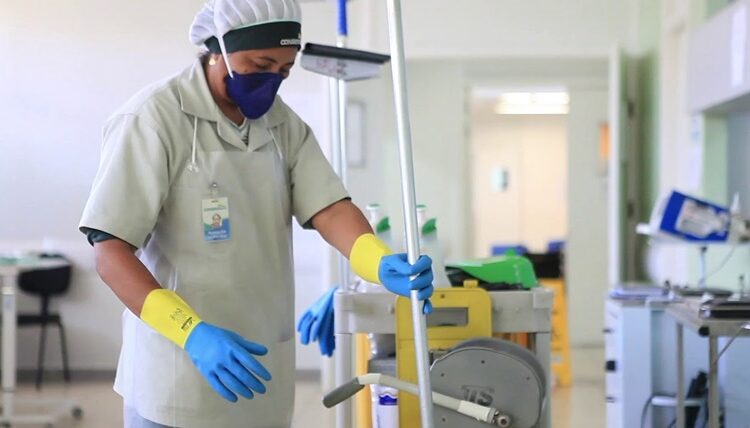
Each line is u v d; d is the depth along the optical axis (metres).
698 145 4.46
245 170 1.75
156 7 5.33
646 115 5.83
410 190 1.59
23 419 4.36
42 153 5.45
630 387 3.32
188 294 1.70
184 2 5.32
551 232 10.77
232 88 1.69
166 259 1.71
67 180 5.47
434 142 7.13
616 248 5.55
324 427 4.19
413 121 7.12
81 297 5.70
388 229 2.77
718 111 4.26
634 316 3.32
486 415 1.84
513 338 2.35
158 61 5.34
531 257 5.43
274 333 1.81
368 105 5.64
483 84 7.32
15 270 4.82
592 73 7.13
